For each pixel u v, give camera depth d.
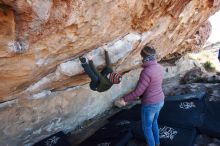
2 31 2.64
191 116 5.53
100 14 3.38
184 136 5.07
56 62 3.88
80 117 5.87
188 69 9.38
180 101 6.07
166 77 8.58
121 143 5.09
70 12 2.97
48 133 5.28
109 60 4.56
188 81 8.37
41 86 4.32
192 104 5.88
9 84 3.64
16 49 2.96
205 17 6.44
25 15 2.62
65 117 5.46
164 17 4.84
